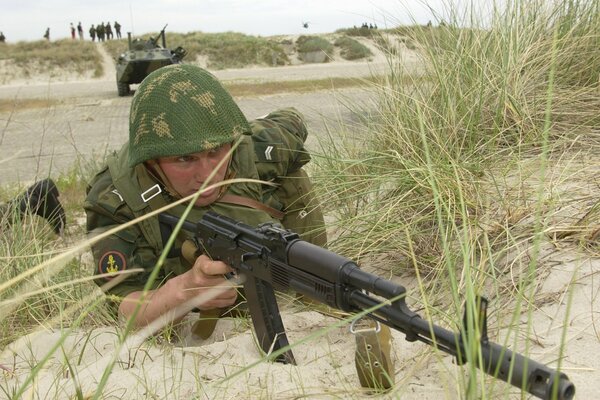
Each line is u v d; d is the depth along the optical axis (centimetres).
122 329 255
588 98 373
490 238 275
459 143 344
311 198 315
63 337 144
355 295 174
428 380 202
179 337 267
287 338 244
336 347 238
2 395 221
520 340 210
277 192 307
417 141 349
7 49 3897
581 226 262
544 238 264
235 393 205
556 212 279
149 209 261
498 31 398
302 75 2561
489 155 321
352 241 320
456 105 358
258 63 3788
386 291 163
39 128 1373
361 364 194
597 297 223
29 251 333
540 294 234
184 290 237
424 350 222
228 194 272
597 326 207
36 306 290
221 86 251
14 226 347
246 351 239
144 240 270
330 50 2167
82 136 1218
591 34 403
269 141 294
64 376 232
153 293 249
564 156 334
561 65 395
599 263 242
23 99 2106
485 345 145
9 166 906
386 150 355
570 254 252
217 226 229
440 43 411
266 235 205
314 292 187
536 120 356
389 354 203
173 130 237
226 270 228
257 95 1850
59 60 3762
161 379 220
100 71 3738
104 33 4825
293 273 195
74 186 656
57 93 2483
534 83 381
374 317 171
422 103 359
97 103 1936
